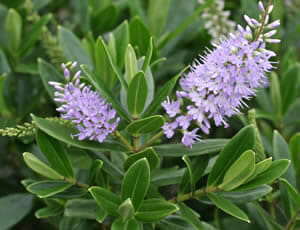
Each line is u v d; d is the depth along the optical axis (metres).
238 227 0.41
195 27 0.55
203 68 0.32
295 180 0.38
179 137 0.38
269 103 0.52
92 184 0.35
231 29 0.52
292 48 0.57
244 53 0.32
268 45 0.35
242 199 0.36
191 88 0.33
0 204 0.42
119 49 0.42
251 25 0.32
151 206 0.34
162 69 0.52
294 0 0.58
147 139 0.42
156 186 0.37
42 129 0.33
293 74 0.50
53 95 0.39
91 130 0.33
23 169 0.46
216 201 0.35
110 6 0.51
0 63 0.46
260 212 0.39
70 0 0.63
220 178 0.35
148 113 0.36
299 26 0.56
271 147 0.46
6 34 0.52
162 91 0.35
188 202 0.45
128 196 0.34
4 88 0.47
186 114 0.34
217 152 0.39
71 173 0.36
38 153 0.44
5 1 0.54
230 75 0.32
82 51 0.43
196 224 0.34
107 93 0.35
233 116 0.42
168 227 0.37
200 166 0.36
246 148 0.34
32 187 0.34
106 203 0.34
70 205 0.37
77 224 0.39
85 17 0.51
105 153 0.44
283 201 0.38
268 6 0.32
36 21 0.50
